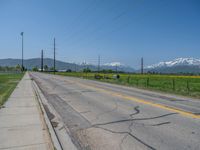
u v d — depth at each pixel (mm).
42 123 6762
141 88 21109
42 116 7750
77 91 17453
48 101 12297
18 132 5824
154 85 27719
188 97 14047
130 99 12672
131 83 30266
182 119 7512
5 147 4766
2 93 14992
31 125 6531
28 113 8266
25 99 12086
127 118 7746
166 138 5555
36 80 33844
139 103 11133
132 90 18688
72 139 5688
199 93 17078
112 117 7961
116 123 7086
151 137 5645
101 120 7559
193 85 28906
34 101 11344
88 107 10164
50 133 5934
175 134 5863
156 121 7258
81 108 9969
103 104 10930
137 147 4973
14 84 23406
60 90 18359
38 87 21203
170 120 7379
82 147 5113
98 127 6699
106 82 31156
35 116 7746
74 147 5129
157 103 11148
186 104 10875
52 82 29156
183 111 8914
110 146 5078
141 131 6160
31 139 5273
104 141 5430
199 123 6977
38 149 4641
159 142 5277
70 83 27281
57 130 6539
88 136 5875
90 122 7340
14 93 14977
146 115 8180
